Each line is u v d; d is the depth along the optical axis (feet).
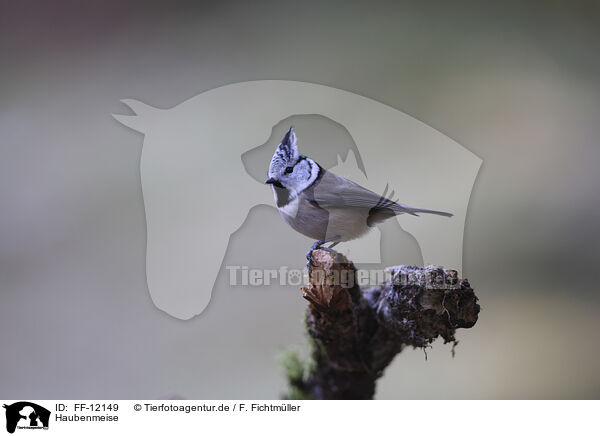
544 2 36.32
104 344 21.89
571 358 21.57
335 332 11.38
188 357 20.89
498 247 26.22
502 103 29.04
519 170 27.78
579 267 26.25
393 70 29.68
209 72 29.60
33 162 28.17
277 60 30.09
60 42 34.53
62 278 24.52
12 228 26.04
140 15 36.29
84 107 30.22
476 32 33.68
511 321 23.98
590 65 31.81
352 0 37.68
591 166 28.04
